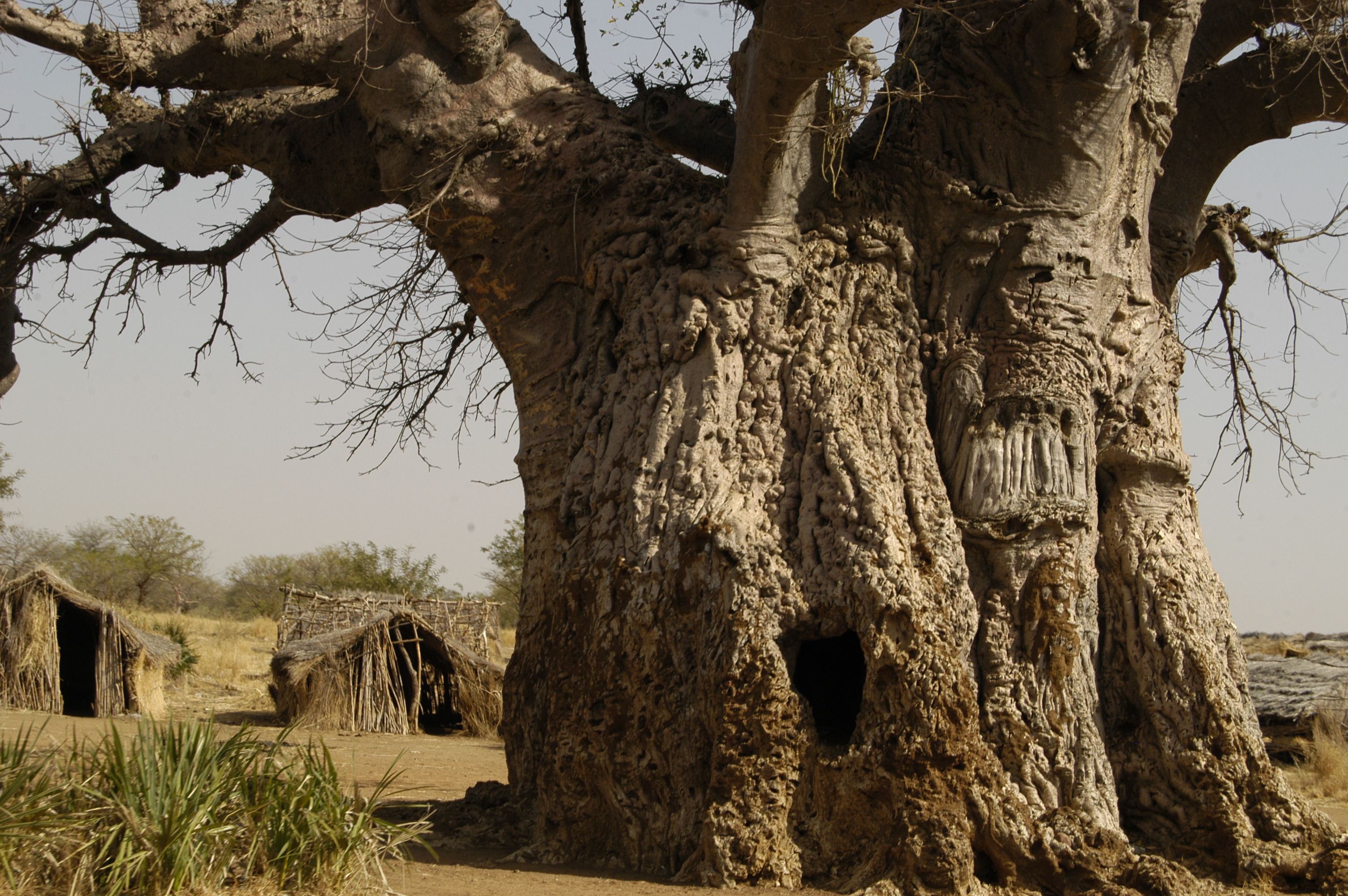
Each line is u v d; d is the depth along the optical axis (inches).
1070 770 272.8
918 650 254.8
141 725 217.3
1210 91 358.3
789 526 278.1
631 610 276.7
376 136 343.9
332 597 919.7
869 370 298.4
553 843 282.8
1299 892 261.3
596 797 280.8
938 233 308.3
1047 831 257.1
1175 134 362.6
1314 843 275.3
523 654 320.5
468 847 302.8
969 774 252.5
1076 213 304.2
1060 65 288.0
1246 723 293.0
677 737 269.0
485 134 329.4
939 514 284.4
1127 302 318.3
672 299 303.4
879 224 305.1
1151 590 301.7
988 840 251.0
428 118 333.4
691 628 273.6
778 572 267.6
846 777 254.2
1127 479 314.7
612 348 317.1
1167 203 363.9
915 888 241.4
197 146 399.2
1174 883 247.6
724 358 292.4
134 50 332.5
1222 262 405.7
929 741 250.1
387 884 223.1
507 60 339.3
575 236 328.2
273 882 207.0
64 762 218.2
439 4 321.1
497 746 720.3
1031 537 288.2
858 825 253.9
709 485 280.1
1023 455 291.6
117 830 196.5
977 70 303.0
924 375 305.9
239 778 216.1
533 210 332.8
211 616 2107.5
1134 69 294.4
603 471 296.4
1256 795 280.1
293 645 799.1
